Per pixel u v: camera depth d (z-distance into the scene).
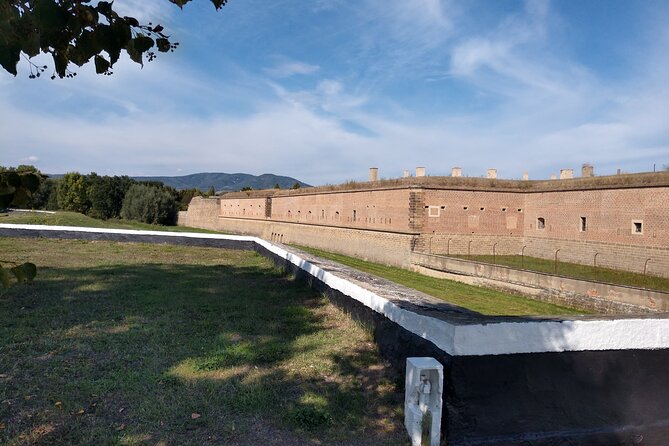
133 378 4.64
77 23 1.84
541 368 3.88
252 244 16.70
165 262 13.09
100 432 3.63
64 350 5.39
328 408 4.17
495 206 28.81
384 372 5.01
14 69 1.69
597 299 16.59
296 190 43.03
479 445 3.65
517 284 20.05
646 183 20.83
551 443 3.81
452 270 23.77
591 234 24.03
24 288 8.63
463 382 3.69
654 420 4.12
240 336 6.16
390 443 3.67
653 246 20.52
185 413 3.99
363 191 32.47
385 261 29.72
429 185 27.64
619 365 4.07
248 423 3.87
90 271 10.87
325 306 7.97
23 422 3.73
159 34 2.09
